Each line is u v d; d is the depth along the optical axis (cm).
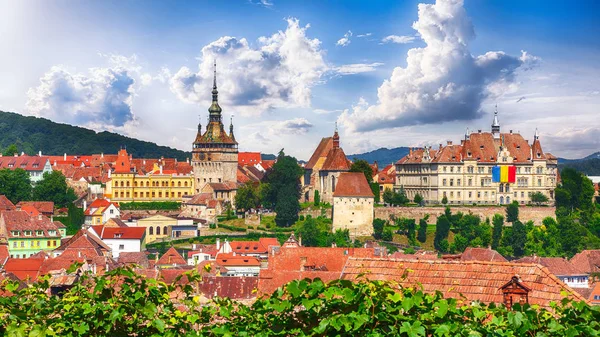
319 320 5256
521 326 5041
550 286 6375
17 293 5941
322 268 12194
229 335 5341
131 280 5872
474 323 5197
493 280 6562
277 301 5303
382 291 5231
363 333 5116
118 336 5628
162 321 5497
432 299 5259
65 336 5478
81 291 5934
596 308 5106
